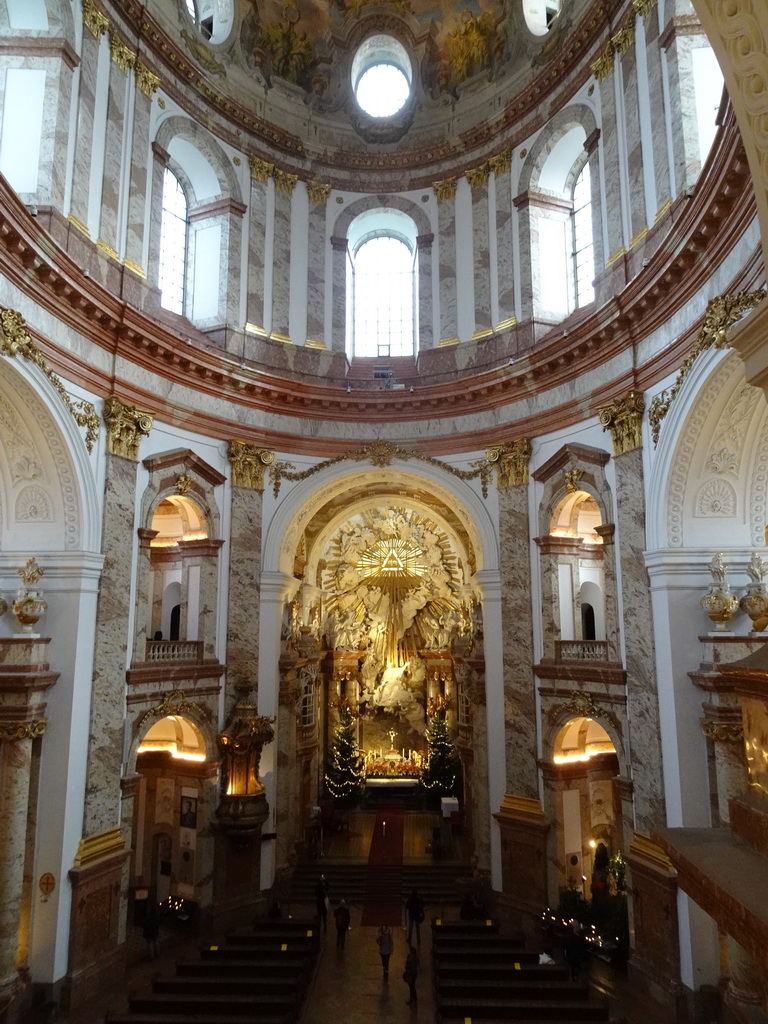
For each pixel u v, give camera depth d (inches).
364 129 887.7
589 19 699.4
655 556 565.0
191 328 758.5
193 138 772.0
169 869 731.4
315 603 988.6
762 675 186.1
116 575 617.6
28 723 538.6
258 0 831.1
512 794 709.3
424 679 1078.4
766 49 178.1
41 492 594.9
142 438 662.5
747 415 523.5
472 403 789.9
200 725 695.1
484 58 845.8
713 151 434.3
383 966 601.3
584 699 657.6
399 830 923.4
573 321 714.8
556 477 714.2
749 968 444.5
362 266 920.9
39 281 543.8
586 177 776.3
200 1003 494.0
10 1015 493.4
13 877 518.6
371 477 828.0
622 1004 532.4
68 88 611.8
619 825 697.0
